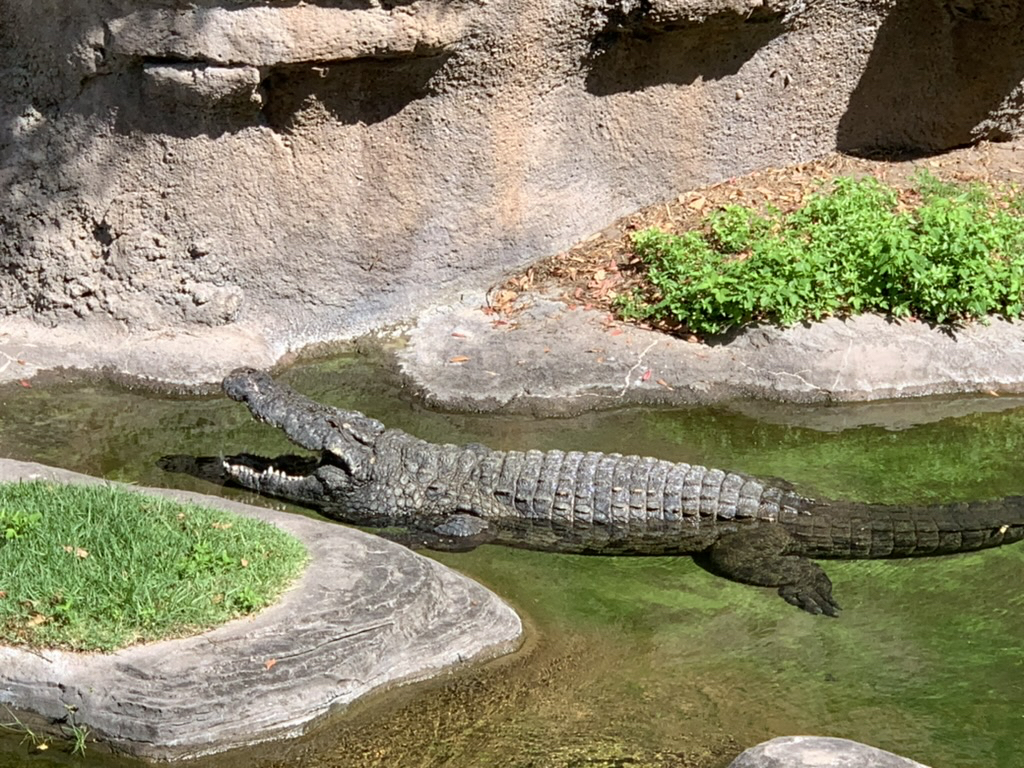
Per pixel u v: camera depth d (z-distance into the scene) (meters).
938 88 11.37
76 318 8.73
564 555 6.80
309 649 5.12
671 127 10.39
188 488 7.22
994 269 9.34
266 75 8.26
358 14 8.24
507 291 9.63
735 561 6.64
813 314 9.00
